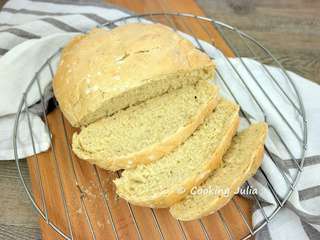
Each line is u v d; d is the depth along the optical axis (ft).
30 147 0.94
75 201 0.87
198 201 0.81
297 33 1.18
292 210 0.83
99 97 0.89
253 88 1.01
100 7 1.16
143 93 0.95
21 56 1.02
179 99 0.96
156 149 0.84
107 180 0.90
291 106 0.97
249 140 0.88
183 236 0.83
